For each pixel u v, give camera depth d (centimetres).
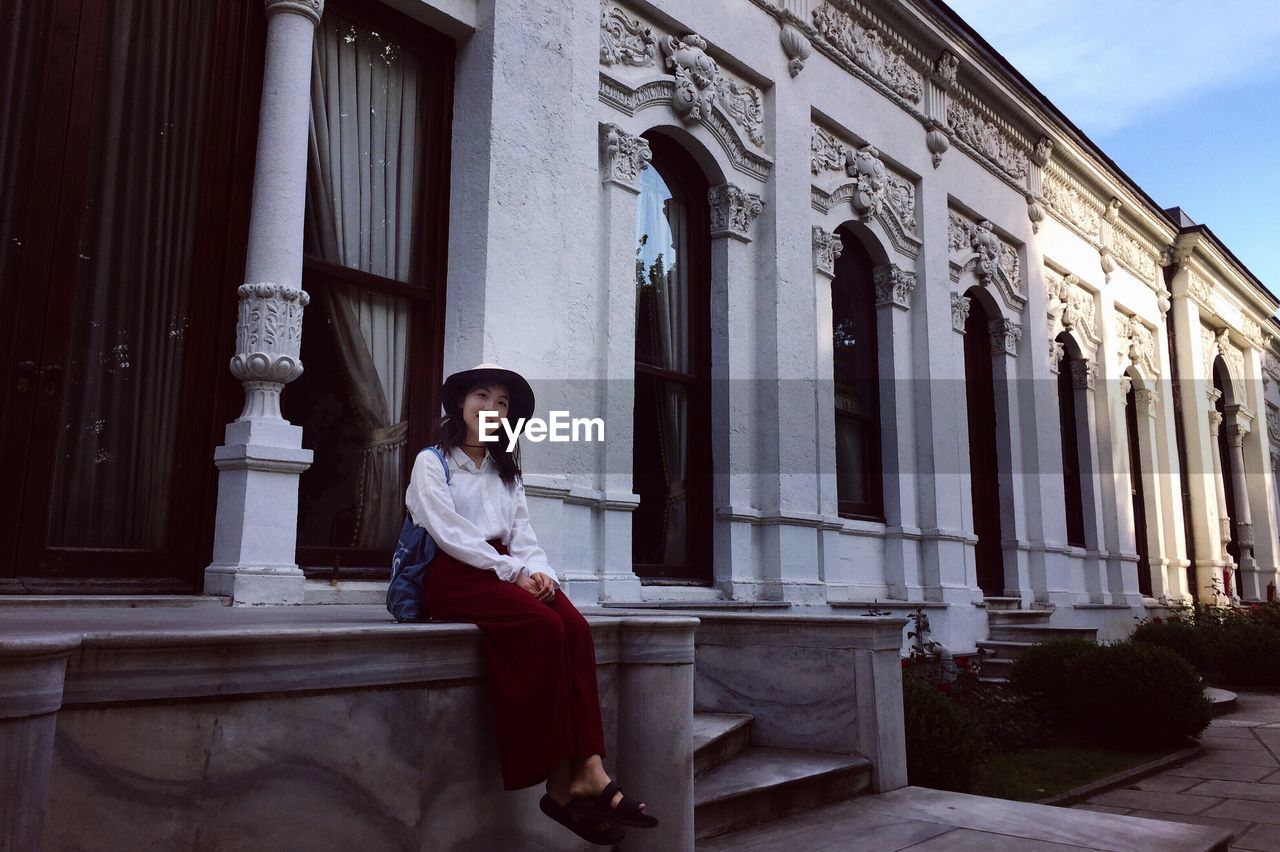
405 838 289
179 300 503
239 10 542
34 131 451
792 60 948
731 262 873
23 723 195
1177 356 1958
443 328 604
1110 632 1466
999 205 1319
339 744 273
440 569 331
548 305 611
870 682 573
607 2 783
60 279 454
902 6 1086
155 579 477
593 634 360
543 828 337
